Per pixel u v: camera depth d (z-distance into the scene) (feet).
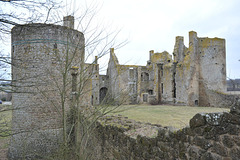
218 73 77.51
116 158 19.95
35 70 35.37
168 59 97.66
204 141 10.00
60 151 18.76
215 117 9.53
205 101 76.95
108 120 25.13
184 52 89.66
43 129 34.88
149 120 42.86
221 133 9.14
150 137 14.92
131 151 17.03
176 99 84.23
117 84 100.01
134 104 92.22
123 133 18.62
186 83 77.56
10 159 34.17
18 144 33.81
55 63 36.04
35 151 31.58
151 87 107.65
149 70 110.42
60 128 35.29
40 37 36.17
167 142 12.86
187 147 11.14
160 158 13.42
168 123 38.73
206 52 78.84
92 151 20.84
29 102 35.22
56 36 36.42
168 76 91.35
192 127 10.85
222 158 8.97
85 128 18.60
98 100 102.89
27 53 35.94
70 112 32.99
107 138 22.50
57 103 34.17
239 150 8.23
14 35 37.40
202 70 79.10
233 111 8.63
